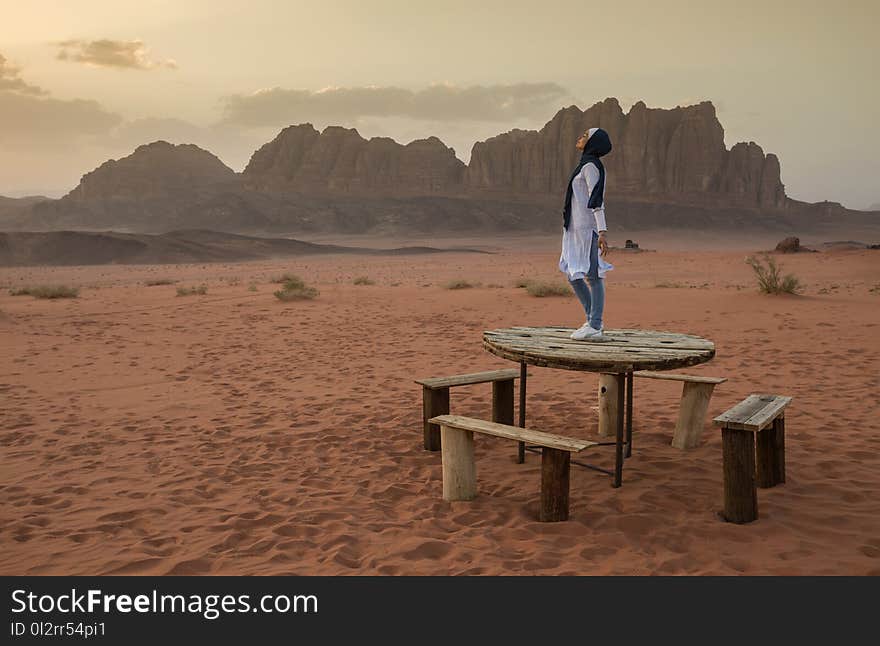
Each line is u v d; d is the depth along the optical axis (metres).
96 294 30.48
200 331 17.03
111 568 4.41
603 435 7.45
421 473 6.39
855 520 4.92
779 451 5.71
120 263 128.25
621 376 5.67
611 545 4.64
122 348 14.30
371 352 13.62
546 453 5.03
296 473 6.39
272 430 7.89
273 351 13.91
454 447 5.58
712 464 6.38
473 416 8.48
